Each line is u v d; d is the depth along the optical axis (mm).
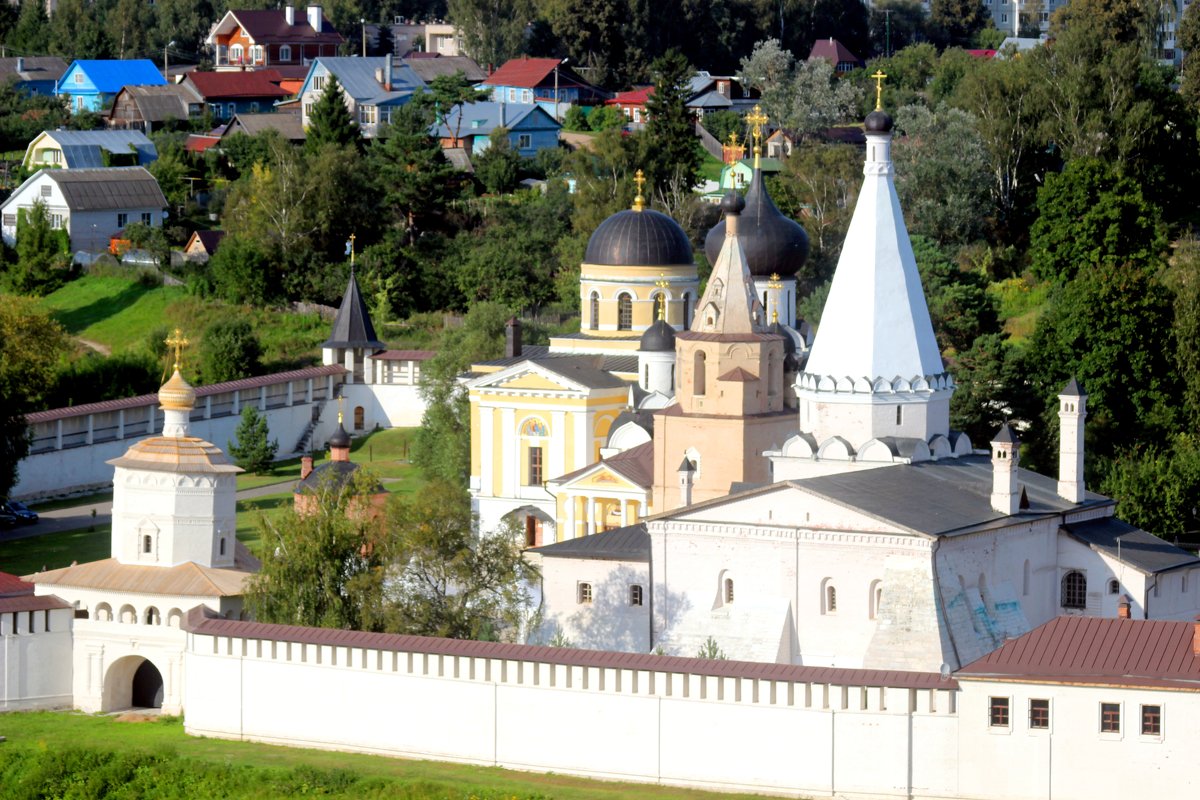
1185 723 199125
